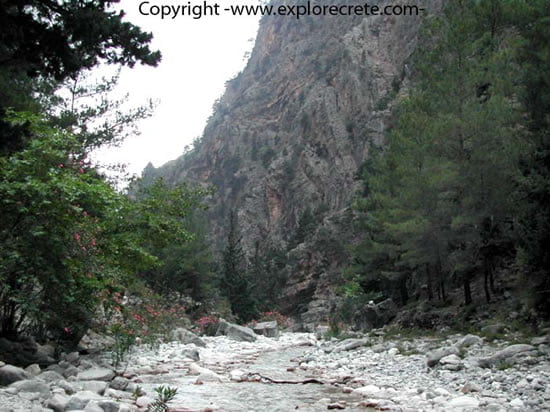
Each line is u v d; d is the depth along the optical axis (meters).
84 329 11.51
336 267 47.34
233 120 122.75
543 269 12.36
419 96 21.88
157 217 13.61
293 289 49.16
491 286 17.22
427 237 18.30
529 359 9.30
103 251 11.27
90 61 10.29
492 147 16.73
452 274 19.91
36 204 8.47
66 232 9.28
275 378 10.62
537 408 6.73
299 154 90.12
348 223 49.25
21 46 9.59
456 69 19.05
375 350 14.73
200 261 33.59
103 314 14.22
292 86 113.81
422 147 19.34
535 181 12.96
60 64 10.10
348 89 84.06
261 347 19.52
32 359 10.08
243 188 103.38
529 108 16.19
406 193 18.42
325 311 38.75
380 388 9.20
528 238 12.67
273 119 114.94
